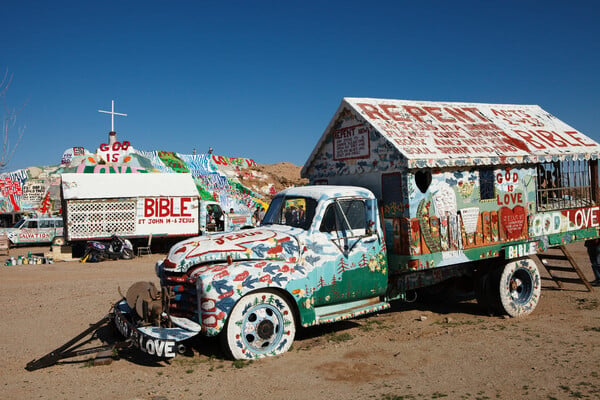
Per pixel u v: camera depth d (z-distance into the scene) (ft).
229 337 19.33
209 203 81.56
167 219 66.44
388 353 20.48
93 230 63.21
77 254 63.00
